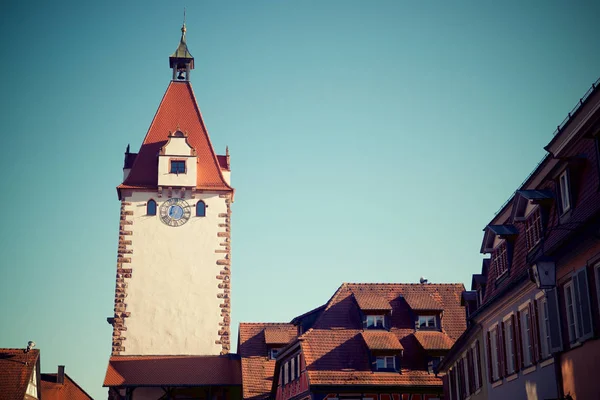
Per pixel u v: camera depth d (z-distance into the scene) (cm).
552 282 2241
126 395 5919
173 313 6219
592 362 2192
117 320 6166
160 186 6388
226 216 6444
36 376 5738
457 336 4956
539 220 2650
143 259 6297
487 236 3175
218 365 6053
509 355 3020
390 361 4678
